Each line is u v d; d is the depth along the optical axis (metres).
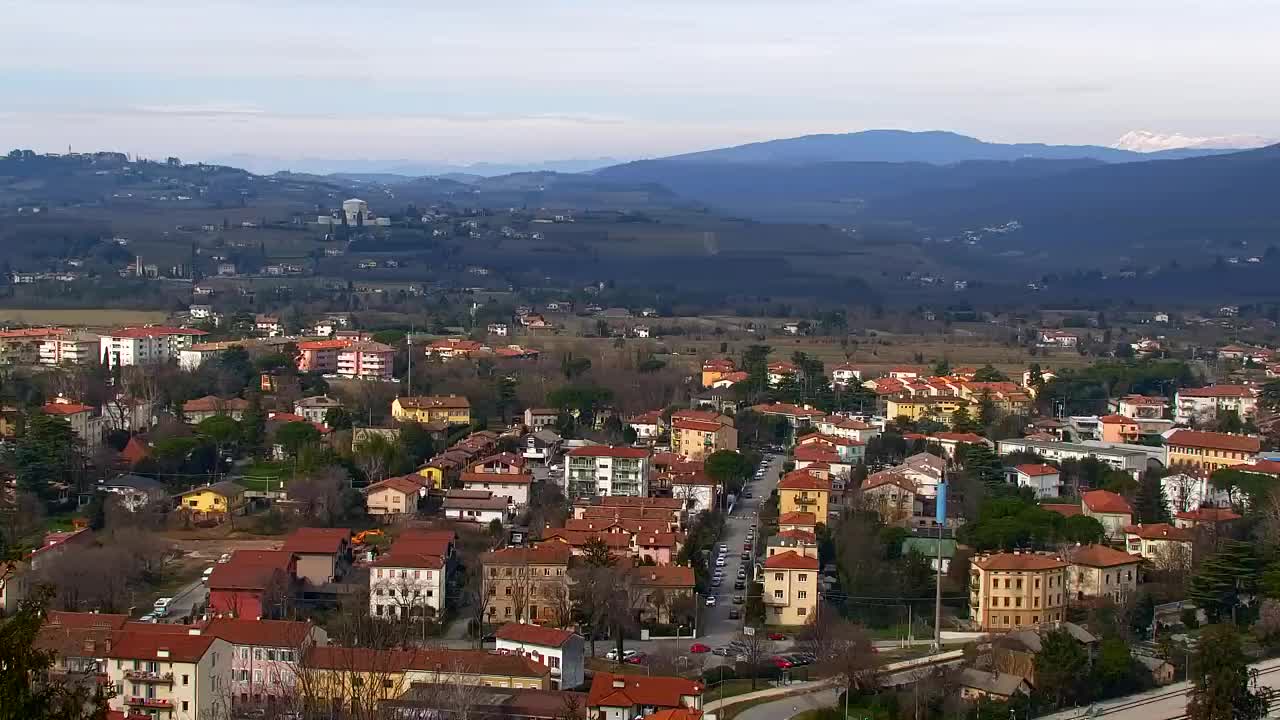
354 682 165.00
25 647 96.56
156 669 193.62
